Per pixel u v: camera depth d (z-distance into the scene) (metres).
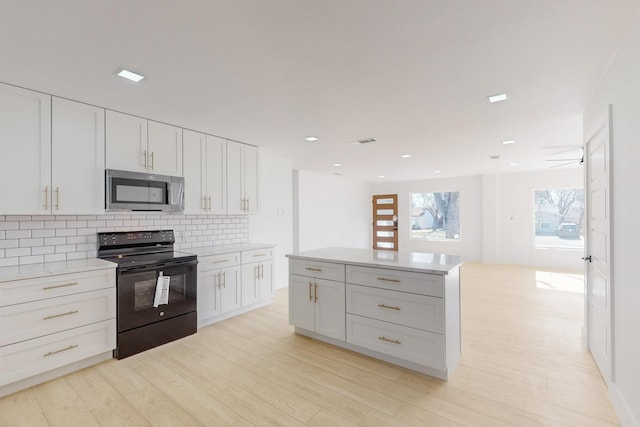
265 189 5.04
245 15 1.49
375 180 8.56
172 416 1.93
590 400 2.05
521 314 3.79
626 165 1.75
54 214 2.54
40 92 2.41
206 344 2.99
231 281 3.73
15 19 1.48
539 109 2.81
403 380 2.33
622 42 1.74
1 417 1.93
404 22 1.55
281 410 1.99
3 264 2.51
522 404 2.03
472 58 1.92
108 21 1.52
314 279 3.00
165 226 3.60
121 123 2.89
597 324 2.50
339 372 2.45
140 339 2.80
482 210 7.54
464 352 2.77
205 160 3.61
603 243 2.27
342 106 2.73
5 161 2.26
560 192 6.86
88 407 2.02
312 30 1.62
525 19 1.53
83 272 2.47
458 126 3.33
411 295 2.41
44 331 2.28
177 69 2.04
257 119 3.11
